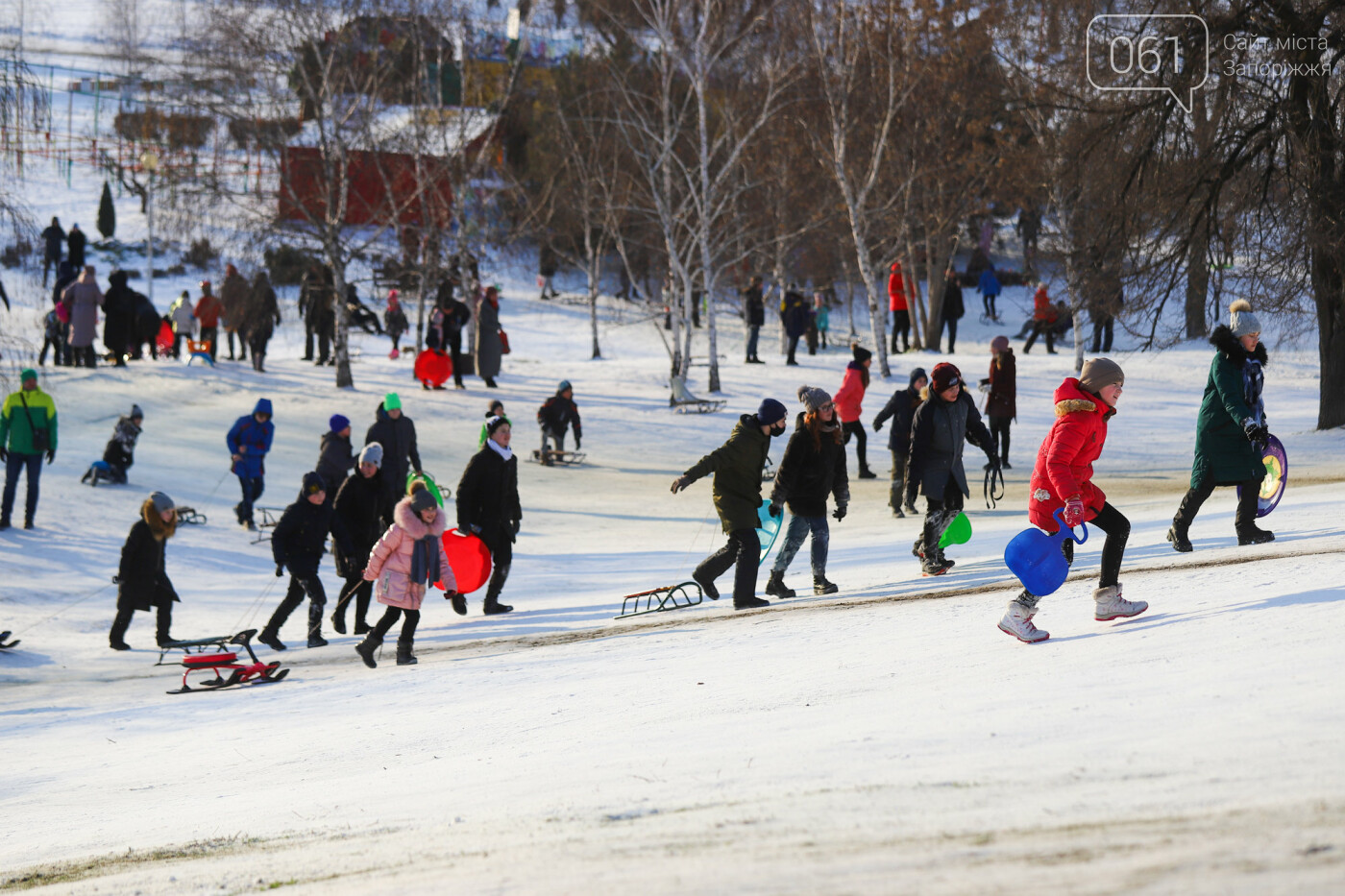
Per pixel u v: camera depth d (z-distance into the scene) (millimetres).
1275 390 80125
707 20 85688
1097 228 60688
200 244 84312
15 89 42531
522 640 27250
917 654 17312
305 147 82125
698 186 102688
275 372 83500
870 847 7770
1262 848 6598
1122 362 90500
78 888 10836
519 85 99125
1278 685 11078
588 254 118188
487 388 83125
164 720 22141
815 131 94875
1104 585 17219
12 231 44312
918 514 45406
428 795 12859
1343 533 23156
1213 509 33562
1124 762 9164
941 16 93375
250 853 11375
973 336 138500
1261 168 55406
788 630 22500
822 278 132250
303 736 18984
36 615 33375
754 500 27547
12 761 19641
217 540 43812
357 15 79812
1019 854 7156
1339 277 55625
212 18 77688
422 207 87312
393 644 28969
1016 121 92000
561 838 9391
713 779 10867
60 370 77625
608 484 59156
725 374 90312
